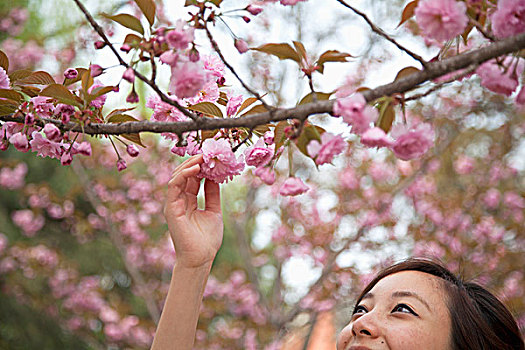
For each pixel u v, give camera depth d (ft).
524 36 3.84
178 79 4.45
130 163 24.27
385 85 4.08
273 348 19.29
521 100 4.26
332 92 4.70
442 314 5.70
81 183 23.45
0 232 25.90
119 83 5.25
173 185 5.66
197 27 4.50
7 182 23.81
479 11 4.32
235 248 29.32
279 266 20.53
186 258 5.66
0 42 22.67
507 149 22.41
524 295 20.26
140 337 24.02
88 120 5.32
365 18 4.04
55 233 27.73
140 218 23.70
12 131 5.90
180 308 5.59
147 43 4.55
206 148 5.30
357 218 21.48
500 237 21.08
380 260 20.56
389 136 4.15
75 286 24.93
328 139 4.42
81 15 21.52
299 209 22.13
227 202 21.75
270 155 5.22
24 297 25.23
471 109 20.88
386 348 5.36
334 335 21.90
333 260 19.85
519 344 6.56
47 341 26.32
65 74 5.82
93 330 24.70
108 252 28.02
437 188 22.68
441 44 4.66
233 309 24.32
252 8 4.65
